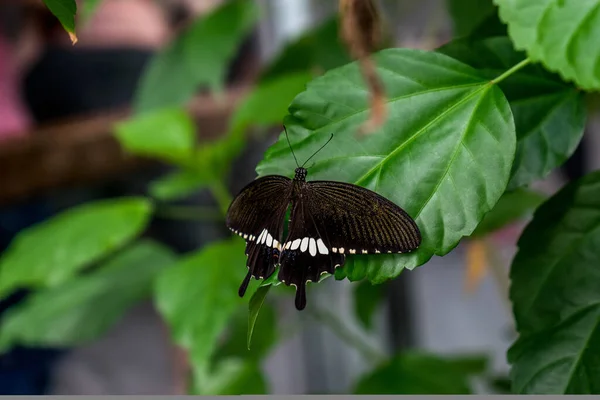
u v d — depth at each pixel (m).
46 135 1.32
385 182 0.78
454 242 0.77
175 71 1.17
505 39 0.82
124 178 1.90
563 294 0.81
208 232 2.18
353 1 0.74
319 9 1.41
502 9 0.77
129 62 1.84
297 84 1.00
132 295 1.07
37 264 0.97
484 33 0.82
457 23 0.97
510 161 0.77
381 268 0.77
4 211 1.66
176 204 2.05
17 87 1.96
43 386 1.84
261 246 0.79
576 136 0.81
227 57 1.14
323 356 1.55
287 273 0.78
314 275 0.78
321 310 1.31
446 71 0.79
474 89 0.78
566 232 0.82
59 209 1.92
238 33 1.13
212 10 1.15
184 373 1.86
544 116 0.81
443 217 0.77
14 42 1.98
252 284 0.79
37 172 1.26
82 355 2.08
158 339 2.13
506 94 0.81
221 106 1.58
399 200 0.77
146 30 1.92
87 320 1.05
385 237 0.77
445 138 0.78
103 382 1.94
